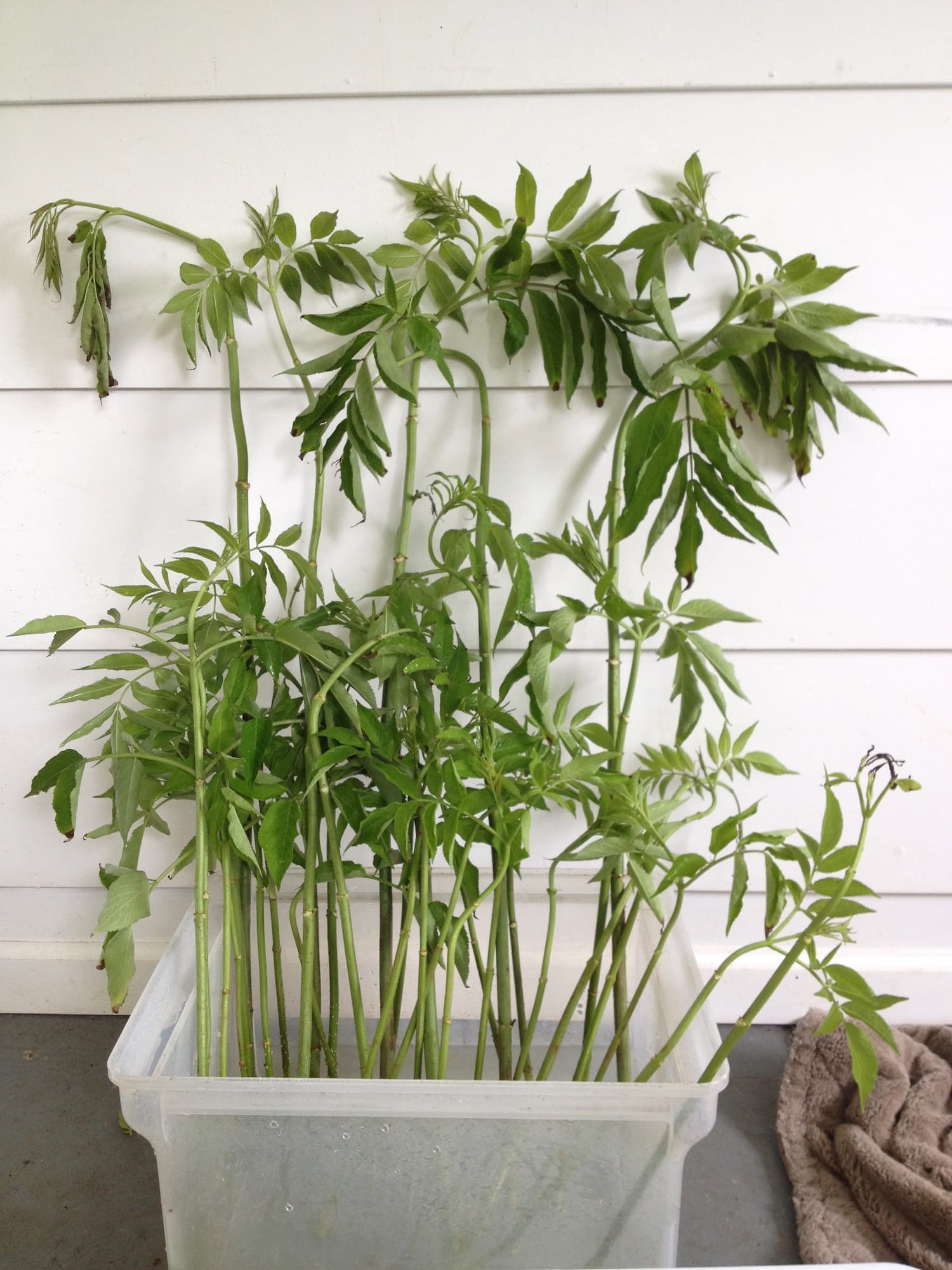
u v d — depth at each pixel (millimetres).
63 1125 962
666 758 876
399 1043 1012
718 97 885
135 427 972
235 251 928
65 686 1040
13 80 888
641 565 839
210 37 877
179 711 809
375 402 733
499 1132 726
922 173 896
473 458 973
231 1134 727
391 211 917
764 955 1103
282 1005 879
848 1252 812
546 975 827
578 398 958
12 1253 832
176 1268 767
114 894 681
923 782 1048
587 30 870
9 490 988
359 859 1032
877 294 927
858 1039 662
